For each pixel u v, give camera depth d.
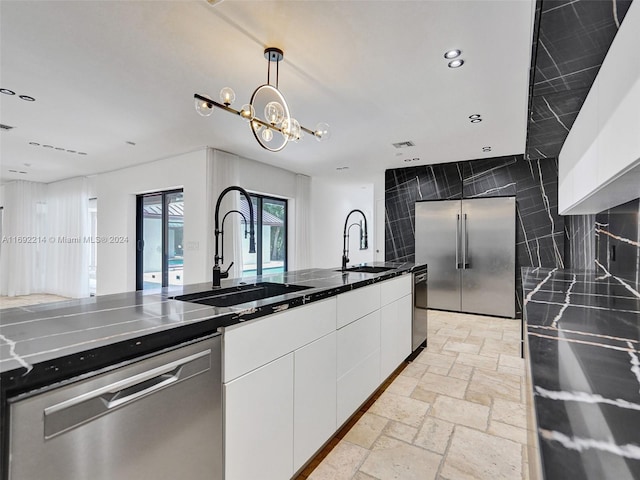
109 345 0.92
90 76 2.63
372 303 2.43
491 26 1.99
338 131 3.88
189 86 2.80
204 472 1.18
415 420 2.22
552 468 0.48
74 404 0.85
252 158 5.23
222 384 1.26
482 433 2.07
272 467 1.47
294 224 6.31
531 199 4.91
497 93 2.88
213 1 1.76
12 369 0.74
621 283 2.38
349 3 1.80
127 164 5.51
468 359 3.30
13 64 2.45
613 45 1.38
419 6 1.82
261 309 1.40
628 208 2.34
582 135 2.15
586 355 0.94
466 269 5.34
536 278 2.74
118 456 0.94
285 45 2.21
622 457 0.50
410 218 5.80
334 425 1.94
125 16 1.92
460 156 5.07
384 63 2.42
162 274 5.48
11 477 0.75
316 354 1.78
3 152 4.80
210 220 4.61
